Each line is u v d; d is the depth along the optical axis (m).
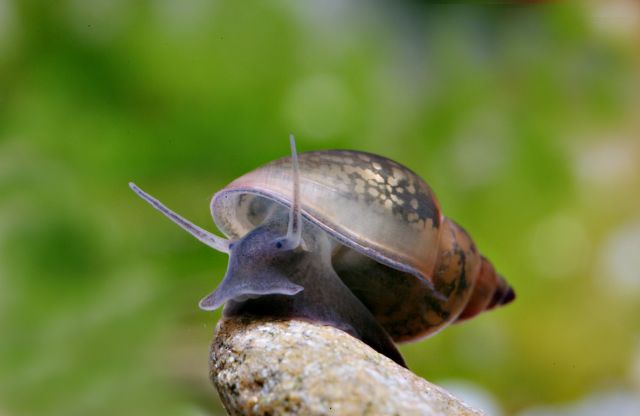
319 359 0.06
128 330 0.07
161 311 0.07
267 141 0.08
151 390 0.07
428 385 0.06
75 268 0.07
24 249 0.07
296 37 0.09
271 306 0.06
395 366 0.06
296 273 0.06
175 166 0.08
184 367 0.08
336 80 0.09
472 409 0.06
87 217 0.07
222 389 0.06
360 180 0.06
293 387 0.05
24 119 0.08
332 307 0.06
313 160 0.06
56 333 0.07
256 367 0.06
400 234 0.06
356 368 0.05
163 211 0.06
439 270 0.06
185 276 0.08
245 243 0.06
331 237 0.06
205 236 0.06
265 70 0.09
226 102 0.08
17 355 0.07
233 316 0.06
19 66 0.08
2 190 0.07
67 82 0.08
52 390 0.07
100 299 0.07
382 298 0.06
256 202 0.06
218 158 0.08
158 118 0.08
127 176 0.08
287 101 0.08
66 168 0.08
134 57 0.08
